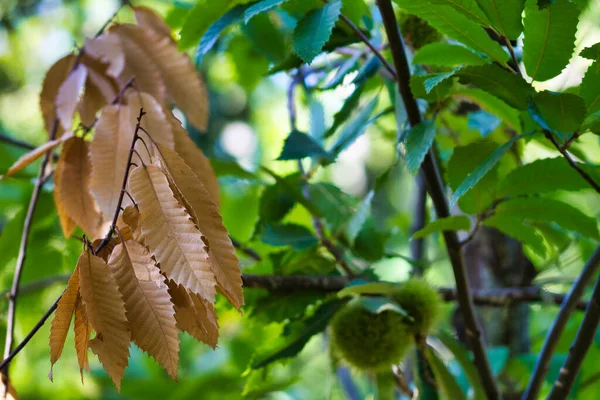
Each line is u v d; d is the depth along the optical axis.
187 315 1.49
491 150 1.71
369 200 1.94
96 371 3.57
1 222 2.80
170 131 1.66
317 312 1.94
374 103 2.00
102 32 1.91
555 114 1.58
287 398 3.46
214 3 1.79
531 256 2.43
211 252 1.44
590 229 1.76
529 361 2.16
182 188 1.45
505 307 2.36
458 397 1.88
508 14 1.56
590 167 1.71
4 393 1.57
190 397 3.13
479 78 1.59
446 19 1.62
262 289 1.97
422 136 1.65
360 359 1.87
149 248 1.42
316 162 2.22
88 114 1.84
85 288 1.42
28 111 5.53
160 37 1.91
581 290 1.79
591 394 2.46
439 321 1.91
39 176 1.85
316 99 2.37
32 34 4.98
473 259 2.45
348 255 2.23
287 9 1.89
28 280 2.37
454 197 1.60
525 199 1.75
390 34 1.70
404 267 2.22
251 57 2.79
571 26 1.54
